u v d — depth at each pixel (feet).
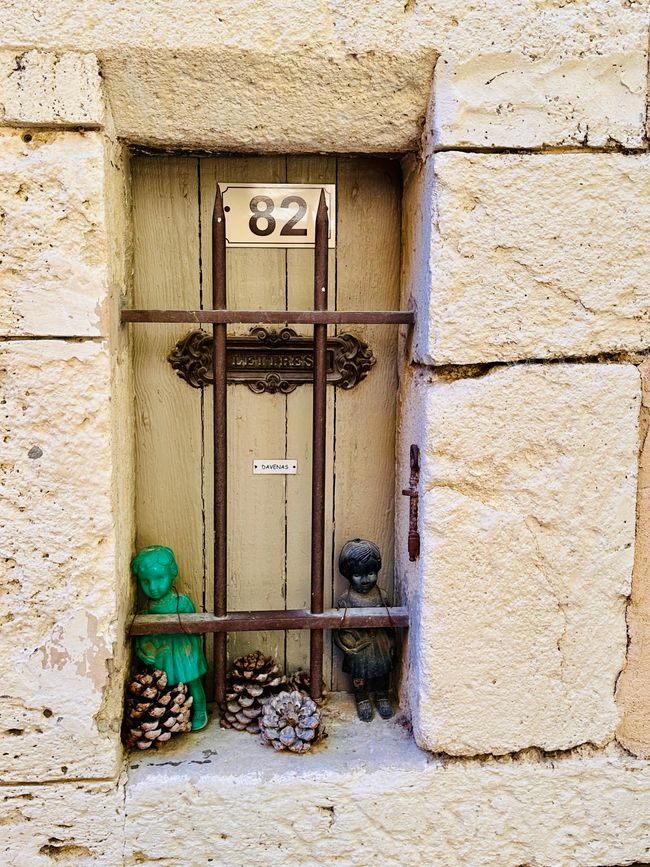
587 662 5.20
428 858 5.29
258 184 5.65
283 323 5.42
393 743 5.44
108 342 4.77
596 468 5.04
